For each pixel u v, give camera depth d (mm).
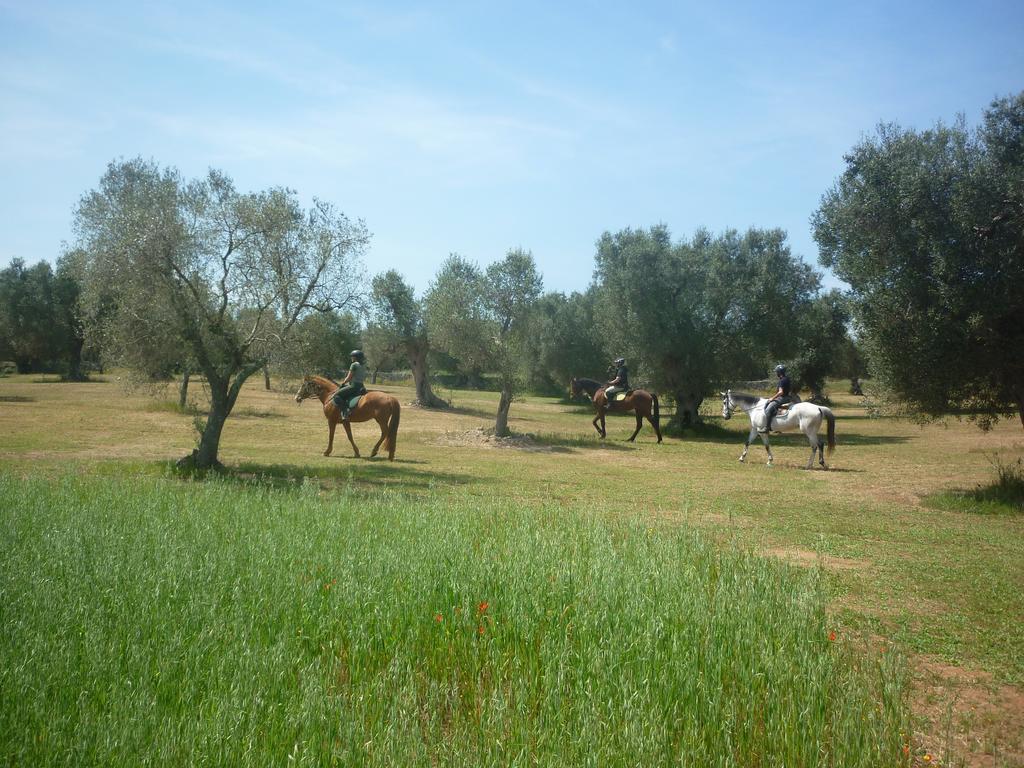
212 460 16969
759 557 8625
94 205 16375
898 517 13938
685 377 34500
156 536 7648
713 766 3945
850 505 15359
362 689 4348
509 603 5832
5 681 4117
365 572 6500
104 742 3572
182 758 3557
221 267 17188
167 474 15953
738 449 28500
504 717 4141
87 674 4348
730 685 4801
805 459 25391
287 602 5641
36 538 7445
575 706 4277
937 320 14750
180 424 28250
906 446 30594
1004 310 14164
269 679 4336
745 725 4289
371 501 11781
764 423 23547
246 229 17047
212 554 6953
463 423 35875
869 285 16078
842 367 66688
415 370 44750
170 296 16469
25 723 3803
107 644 4734
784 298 33906
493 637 5438
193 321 16734
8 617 5055
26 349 60188
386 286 42938
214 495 11156
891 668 5254
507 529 9031
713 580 7453
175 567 6422
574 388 31797
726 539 10766
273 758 3564
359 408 21750
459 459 22422
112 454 19469
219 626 5133
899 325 15602
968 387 15703
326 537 8109
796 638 5555
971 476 20562
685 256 34062
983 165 14445
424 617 5652
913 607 8023
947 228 14656
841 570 9625
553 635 5391
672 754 3959
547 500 14164
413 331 43500
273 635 5223
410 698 4254
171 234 15992
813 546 11125
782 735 4203
